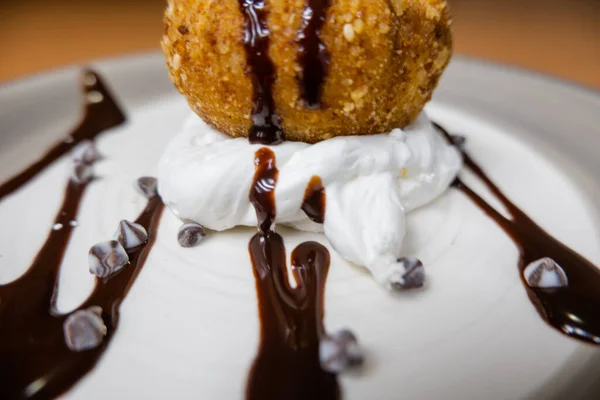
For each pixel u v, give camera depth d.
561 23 0.32
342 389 0.13
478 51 0.29
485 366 0.14
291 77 0.15
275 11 0.15
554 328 0.14
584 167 0.19
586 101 0.22
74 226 0.17
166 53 0.17
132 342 0.14
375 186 0.16
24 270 0.16
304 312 0.15
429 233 0.17
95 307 0.15
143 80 0.24
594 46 0.28
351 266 0.16
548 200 0.18
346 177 0.16
